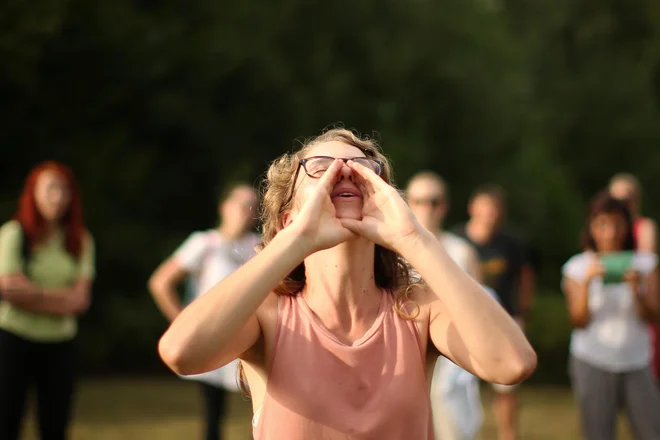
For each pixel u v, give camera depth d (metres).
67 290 5.05
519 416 9.52
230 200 5.91
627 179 7.23
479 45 20.95
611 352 5.04
